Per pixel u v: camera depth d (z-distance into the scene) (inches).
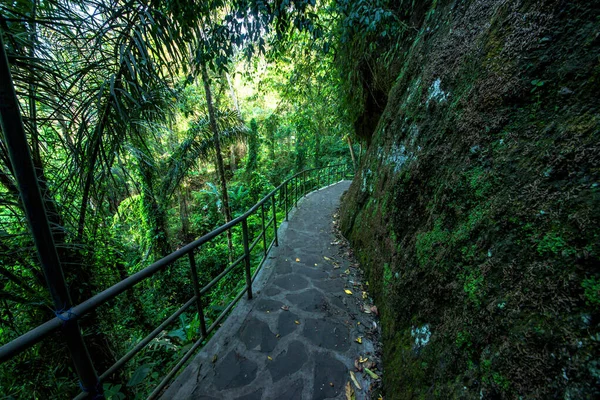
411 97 107.9
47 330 32.9
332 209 253.9
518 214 42.7
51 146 79.5
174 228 411.2
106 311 105.8
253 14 83.2
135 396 98.1
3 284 68.7
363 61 186.2
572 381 27.6
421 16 135.9
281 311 96.8
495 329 39.6
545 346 31.5
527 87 48.9
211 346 79.1
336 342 82.0
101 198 93.3
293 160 656.4
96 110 83.5
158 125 102.1
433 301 59.4
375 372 71.6
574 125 38.9
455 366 45.7
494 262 44.3
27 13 62.7
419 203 80.7
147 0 80.7
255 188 455.2
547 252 36.1
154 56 90.4
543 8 49.3
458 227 57.7
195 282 70.3
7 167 62.5
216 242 320.8
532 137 45.6
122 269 117.3
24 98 68.7
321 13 155.8
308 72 248.2
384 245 103.3
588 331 28.2
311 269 130.6
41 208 31.2
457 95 70.9
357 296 107.4
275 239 158.6
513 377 33.9
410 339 64.5
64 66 76.1
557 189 38.1
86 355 39.1
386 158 127.4
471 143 59.7
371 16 98.5
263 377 69.6
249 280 102.5
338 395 65.0
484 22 67.9
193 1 85.9
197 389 65.8
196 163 286.0
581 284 30.6
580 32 42.8
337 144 675.4
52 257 33.0
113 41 82.7
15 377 73.3
